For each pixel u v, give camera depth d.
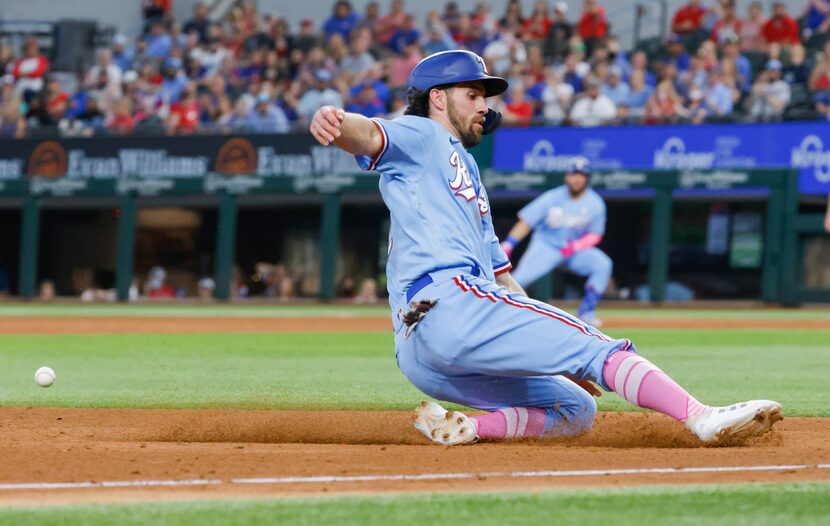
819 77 83.94
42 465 15.95
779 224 79.62
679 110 85.81
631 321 66.75
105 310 83.94
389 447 18.70
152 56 110.88
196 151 95.19
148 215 101.25
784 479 14.59
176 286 101.25
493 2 108.69
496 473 15.13
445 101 19.25
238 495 13.42
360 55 100.25
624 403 27.16
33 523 11.75
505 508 12.55
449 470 15.45
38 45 117.56
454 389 19.08
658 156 82.69
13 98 107.81
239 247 98.88
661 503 12.84
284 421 22.66
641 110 87.81
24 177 99.81
